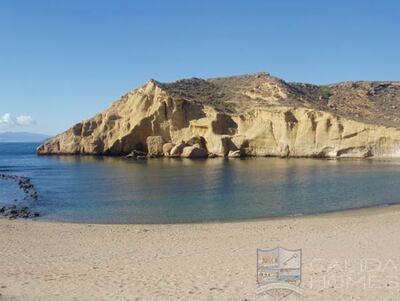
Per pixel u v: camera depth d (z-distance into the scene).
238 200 33.69
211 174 53.97
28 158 96.31
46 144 106.75
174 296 11.35
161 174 55.03
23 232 21.47
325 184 42.81
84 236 20.39
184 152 87.69
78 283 12.63
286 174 53.00
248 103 105.75
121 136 94.50
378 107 111.44
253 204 31.72
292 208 29.81
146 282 12.62
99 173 58.19
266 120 88.94
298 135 85.12
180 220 26.11
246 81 128.50
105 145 97.19
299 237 18.98
